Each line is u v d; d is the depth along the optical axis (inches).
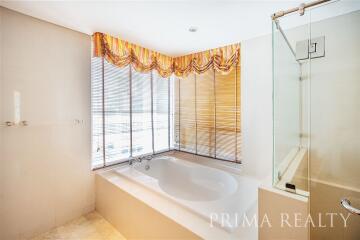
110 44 87.4
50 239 72.4
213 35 86.3
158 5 62.4
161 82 122.5
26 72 69.2
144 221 65.3
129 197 71.3
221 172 93.6
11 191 67.4
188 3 61.4
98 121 92.2
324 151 71.1
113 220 80.4
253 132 90.4
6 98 65.2
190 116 120.7
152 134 118.3
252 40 89.5
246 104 92.4
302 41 70.2
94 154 91.9
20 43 67.6
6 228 66.7
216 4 61.5
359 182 65.5
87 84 86.6
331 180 70.1
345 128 67.2
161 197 68.9
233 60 95.4
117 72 98.5
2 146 65.1
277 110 52.0
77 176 85.1
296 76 70.1
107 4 62.0
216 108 107.4
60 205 80.1
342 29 65.8
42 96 73.4
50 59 75.0
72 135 82.6
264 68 86.4
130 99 105.0
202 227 53.2
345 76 66.4
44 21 73.2
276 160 49.1
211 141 111.1
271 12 66.2
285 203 40.8
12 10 65.5
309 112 72.9
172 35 86.5
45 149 75.0
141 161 106.6
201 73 108.1
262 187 44.4
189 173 104.1
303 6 50.1
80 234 75.5
